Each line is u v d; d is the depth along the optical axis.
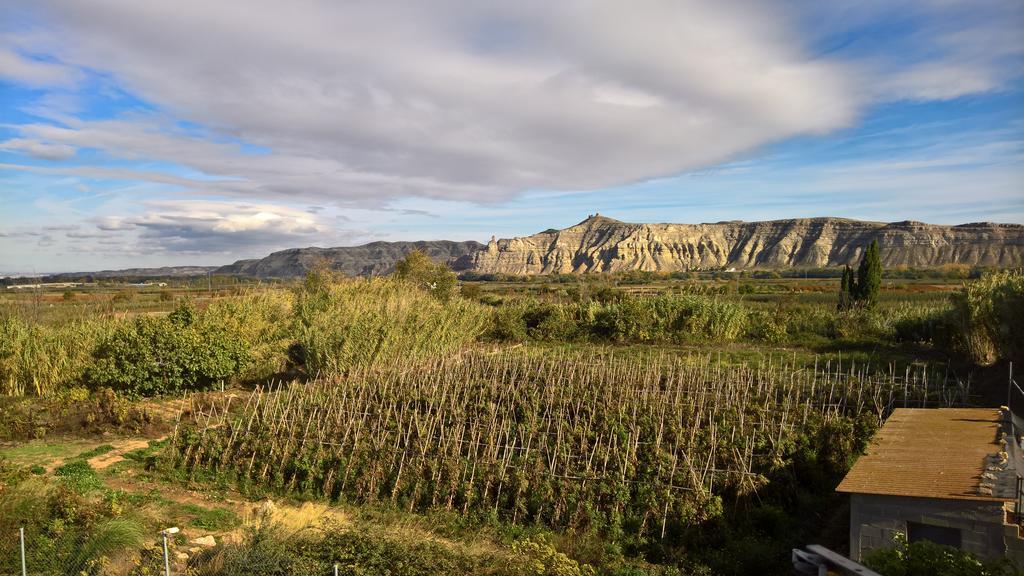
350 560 9.89
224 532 12.04
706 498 12.57
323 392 19.39
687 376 21.00
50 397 20.25
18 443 16.66
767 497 13.22
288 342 26.81
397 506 13.59
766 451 14.68
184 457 15.74
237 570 9.54
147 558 10.33
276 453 15.22
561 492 13.07
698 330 32.25
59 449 16.33
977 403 18.38
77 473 13.95
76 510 10.97
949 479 9.85
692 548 11.90
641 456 14.54
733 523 12.52
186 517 12.82
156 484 14.59
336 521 11.78
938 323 28.20
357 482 14.20
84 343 22.52
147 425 18.12
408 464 14.31
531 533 12.39
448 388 19.11
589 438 15.48
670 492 12.78
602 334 33.31
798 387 18.94
